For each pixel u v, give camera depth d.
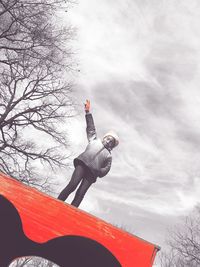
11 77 17.45
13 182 3.81
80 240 4.92
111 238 3.83
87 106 5.86
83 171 5.49
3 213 5.17
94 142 5.67
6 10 16.38
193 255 23.66
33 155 17.56
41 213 3.75
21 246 5.74
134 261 3.76
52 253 5.73
